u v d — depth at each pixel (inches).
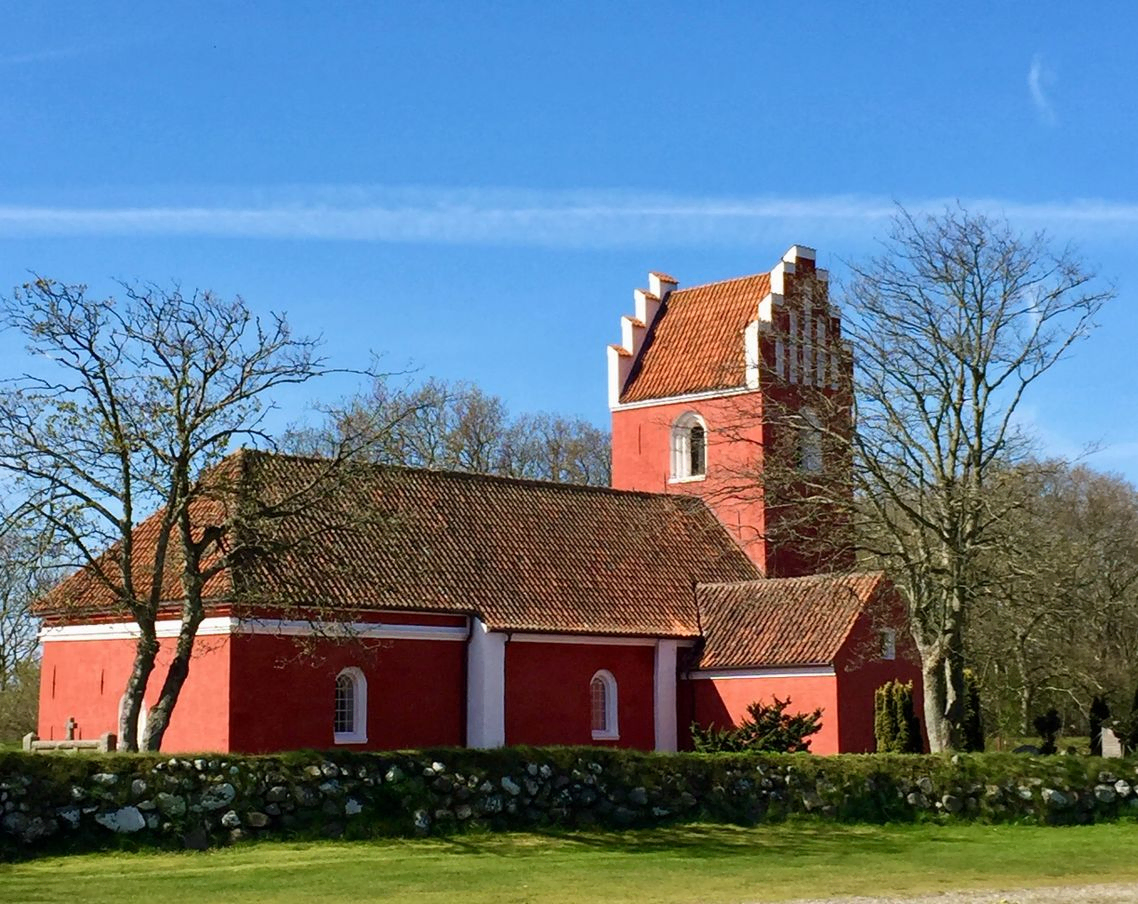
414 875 967.6
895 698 1641.2
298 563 1491.1
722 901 871.7
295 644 1443.2
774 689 1690.5
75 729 1553.9
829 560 1886.1
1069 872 1034.1
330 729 1460.4
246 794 1091.9
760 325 2018.9
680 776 1273.4
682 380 2127.2
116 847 1031.0
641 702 1736.0
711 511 2046.0
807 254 2095.2
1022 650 1718.8
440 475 1797.5
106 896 857.5
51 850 1010.1
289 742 1425.9
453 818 1168.2
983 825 1320.1
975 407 1524.4
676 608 1813.5
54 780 1026.1
